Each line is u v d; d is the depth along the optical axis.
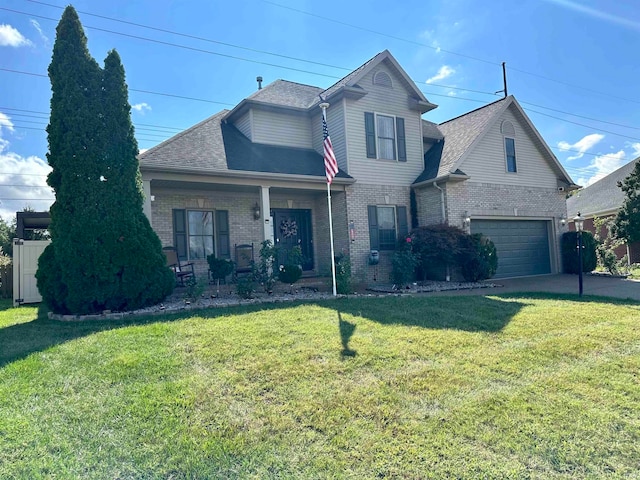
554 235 16.33
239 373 4.56
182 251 12.16
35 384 4.22
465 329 6.48
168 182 10.91
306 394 4.09
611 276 14.70
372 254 13.12
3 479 2.75
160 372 4.55
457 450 3.16
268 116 14.00
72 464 2.92
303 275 13.16
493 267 13.33
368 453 3.12
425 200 14.20
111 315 7.52
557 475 2.88
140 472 2.86
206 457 3.04
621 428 3.49
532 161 15.88
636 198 18.48
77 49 8.16
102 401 3.86
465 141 14.48
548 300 9.35
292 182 11.94
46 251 8.21
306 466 2.96
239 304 8.55
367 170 13.55
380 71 14.13
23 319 8.21
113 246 7.94
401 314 7.43
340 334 6.07
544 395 4.12
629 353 5.40
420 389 4.23
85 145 8.02
